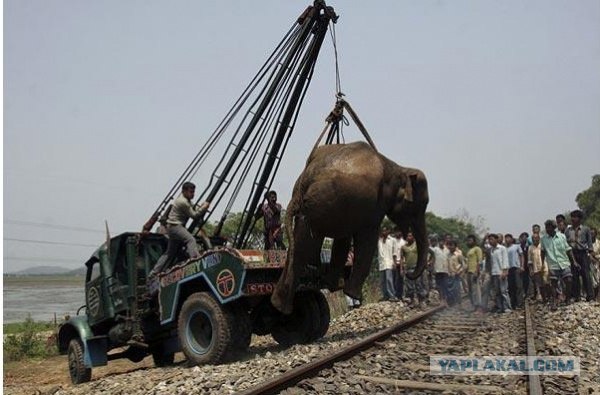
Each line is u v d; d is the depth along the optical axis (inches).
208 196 437.7
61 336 434.3
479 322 482.9
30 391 421.1
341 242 393.4
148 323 397.7
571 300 559.8
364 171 344.8
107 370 512.1
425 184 384.5
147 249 409.4
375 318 526.3
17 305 2001.7
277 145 454.3
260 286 343.3
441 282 642.2
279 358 310.8
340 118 398.9
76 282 5910.4
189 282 357.7
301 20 450.6
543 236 560.1
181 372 311.6
